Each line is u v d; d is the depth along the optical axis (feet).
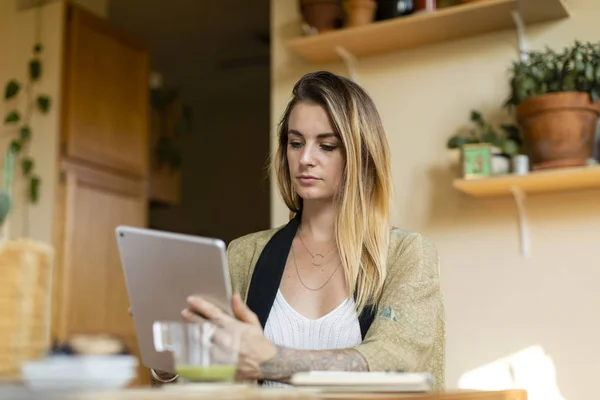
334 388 3.74
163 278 4.34
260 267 5.81
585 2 8.54
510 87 8.76
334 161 5.63
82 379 3.12
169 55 18.38
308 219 5.87
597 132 8.20
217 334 3.66
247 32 17.06
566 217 8.32
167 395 2.83
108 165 13.32
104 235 13.15
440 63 9.23
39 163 12.42
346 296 5.49
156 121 16.26
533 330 8.32
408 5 9.08
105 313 12.97
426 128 9.20
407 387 3.74
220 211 22.09
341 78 5.78
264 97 21.43
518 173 8.16
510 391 4.95
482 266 8.66
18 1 13.00
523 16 8.62
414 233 5.65
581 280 8.16
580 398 8.02
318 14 9.53
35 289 3.82
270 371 4.32
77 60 12.82
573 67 7.93
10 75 12.85
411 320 5.08
